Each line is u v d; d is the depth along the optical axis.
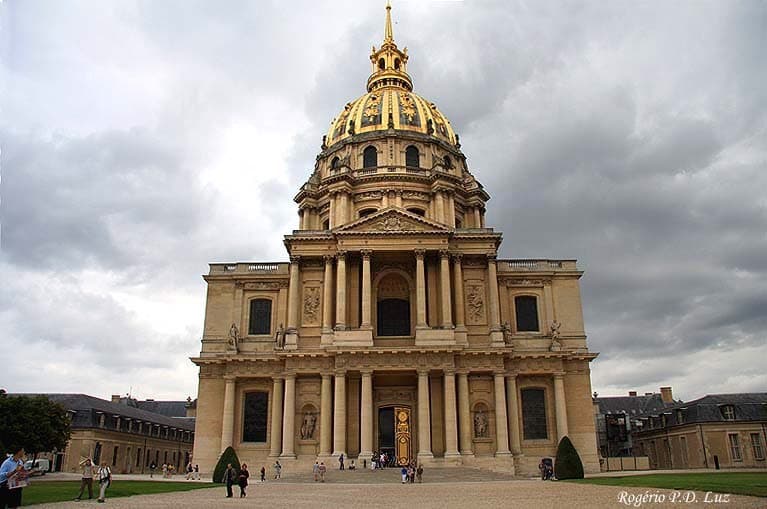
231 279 76.31
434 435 67.94
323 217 92.19
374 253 73.50
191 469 67.31
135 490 41.50
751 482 35.44
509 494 36.50
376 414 70.62
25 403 67.88
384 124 97.00
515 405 69.31
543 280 76.38
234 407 70.50
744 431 85.69
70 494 36.12
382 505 30.36
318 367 69.00
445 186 89.38
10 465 21.64
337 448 64.88
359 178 90.44
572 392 71.75
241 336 73.88
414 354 67.56
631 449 106.81
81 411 87.31
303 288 73.75
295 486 49.00
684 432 90.81
